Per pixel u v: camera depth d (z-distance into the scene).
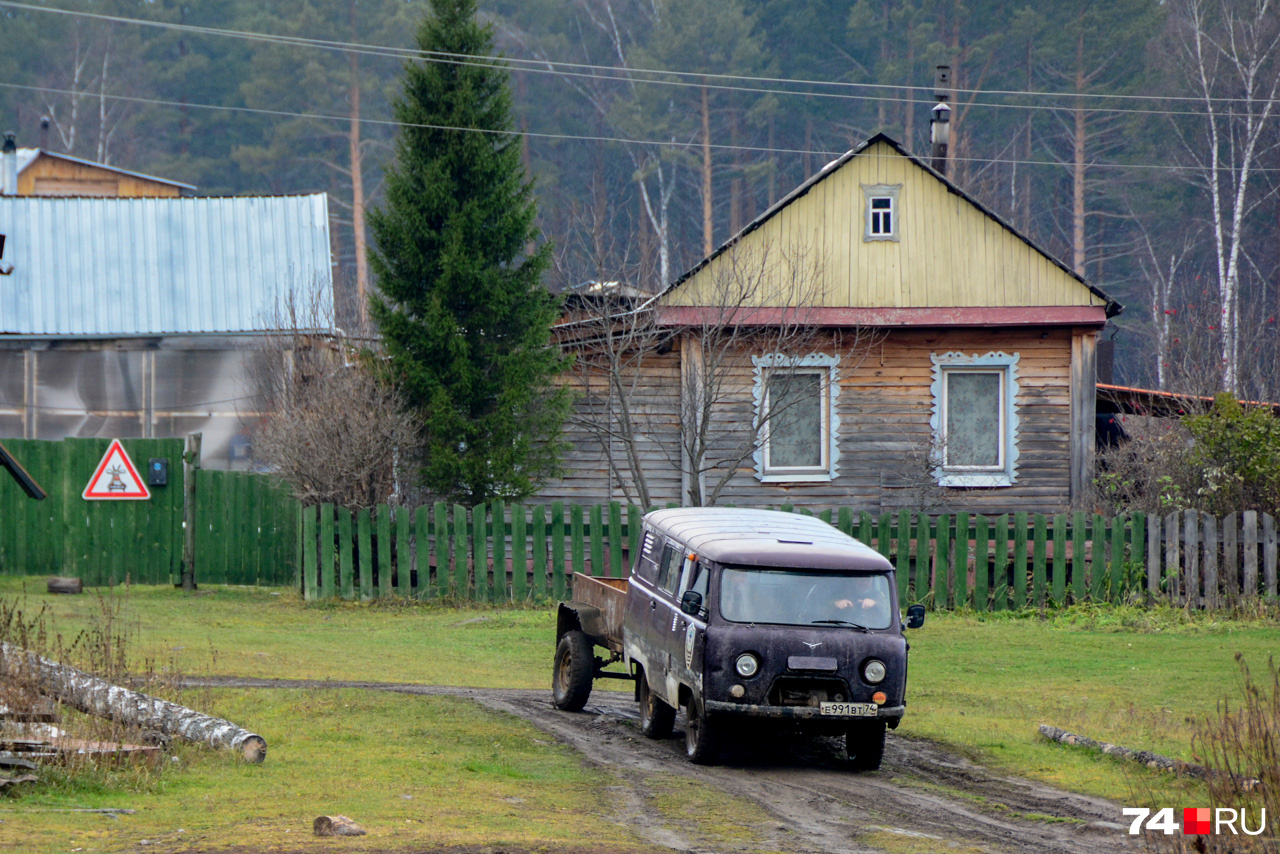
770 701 38.09
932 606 73.00
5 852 23.62
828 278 84.06
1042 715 47.22
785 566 39.56
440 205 78.69
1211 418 73.25
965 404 85.75
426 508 74.06
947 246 84.56
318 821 26.66
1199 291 192.38
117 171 147.12
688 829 30.28
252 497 78.12
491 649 62.06
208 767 33.66
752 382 83.50
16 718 33.59
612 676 48.69
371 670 54.44
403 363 77.44
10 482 77.94
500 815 30.08
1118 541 71.56
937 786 37.09
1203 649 60.28
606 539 76.50
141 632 60.78
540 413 80.00
